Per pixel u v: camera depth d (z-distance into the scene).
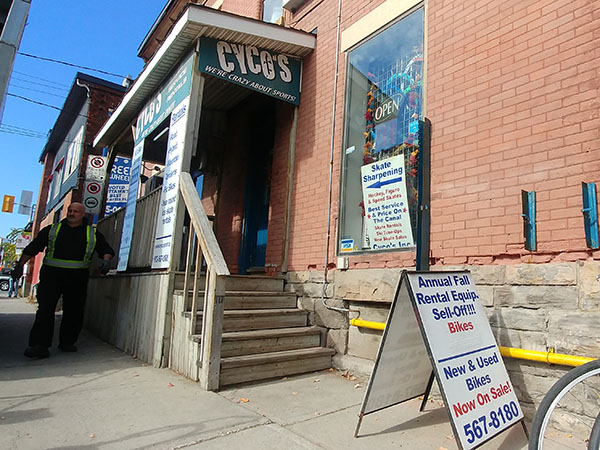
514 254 3.41
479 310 3.16
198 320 4.33
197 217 4.41
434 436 2.88
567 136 3.21
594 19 3.19
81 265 5.30
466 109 3.94
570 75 3.26
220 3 10.23
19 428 2.82
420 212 3.88
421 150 3.98
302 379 4.28
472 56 3.98
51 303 5.10
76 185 13.26
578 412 2.93
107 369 4.51
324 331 4.98
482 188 3.69
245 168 7.49
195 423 2.99
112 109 13.85
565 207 3.15
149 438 2.72
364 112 5.13
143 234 6.11
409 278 2.80
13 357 5.03
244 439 2.76
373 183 4.80
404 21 4.83
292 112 6.16
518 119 3.54
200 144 8.09
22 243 20.50
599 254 2.95
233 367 3.96
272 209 6.21
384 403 2.98
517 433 2.95
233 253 7.39
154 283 5.06
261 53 5.82
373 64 5.12
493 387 2.81
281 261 5.80
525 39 3.59
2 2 3.01
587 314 2.95
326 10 5.99
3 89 2.80
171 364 4.53
